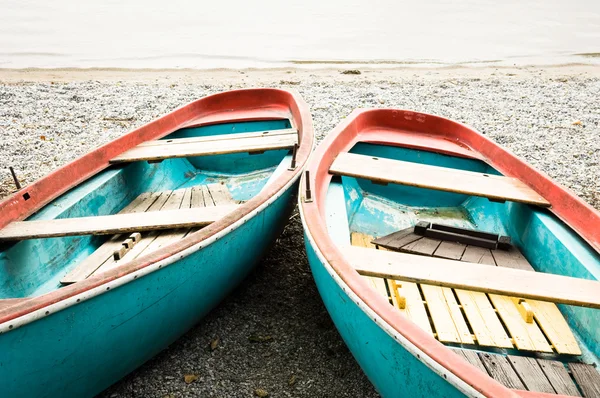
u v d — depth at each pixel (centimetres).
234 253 301
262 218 318
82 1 3528
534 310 283
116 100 974
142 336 256
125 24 2550
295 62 1612
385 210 424
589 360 252
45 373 213
